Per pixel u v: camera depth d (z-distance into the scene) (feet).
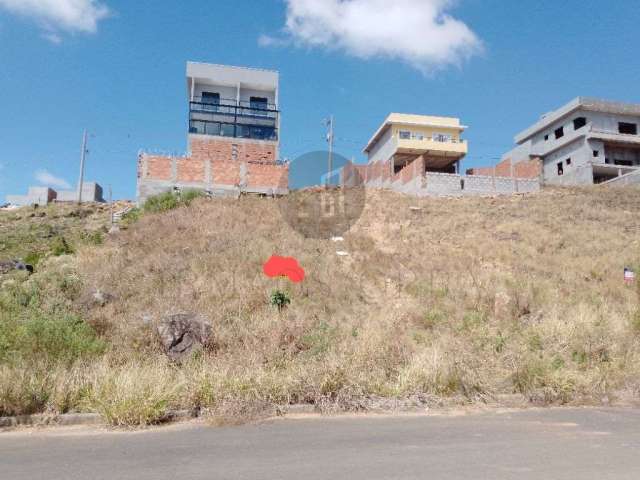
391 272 48.11
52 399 20.18
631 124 143.95
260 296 37.93
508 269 49.78
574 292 42.98
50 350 25.38
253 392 21.36
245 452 15.28
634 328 33.22
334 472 13.28
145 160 90.12
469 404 22.63
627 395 24.26
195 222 62.44
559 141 143.13
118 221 73.00
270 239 56.85
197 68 139.03
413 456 14.79
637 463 14.20
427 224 70.54
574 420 19.92
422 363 24.90
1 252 55.16
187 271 42.68
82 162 124.57
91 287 38.47
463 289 42.55
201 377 21.94
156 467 13.83
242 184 93.61
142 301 36.37
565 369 26.25
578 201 86.43
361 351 26.37
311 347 28.09
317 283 42.68
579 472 13.33
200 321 29.27
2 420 18.81
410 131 160.45
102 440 16.87
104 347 27.58
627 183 110.63
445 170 166.20
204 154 128.06
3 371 21.80
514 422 19.53
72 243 55.57
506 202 85.61
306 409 21.06
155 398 19.65
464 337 32.30
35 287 37.29
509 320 35.86
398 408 21.66
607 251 57.52
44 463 14.30
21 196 126.00
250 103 143.54
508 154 163.63
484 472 13.28
